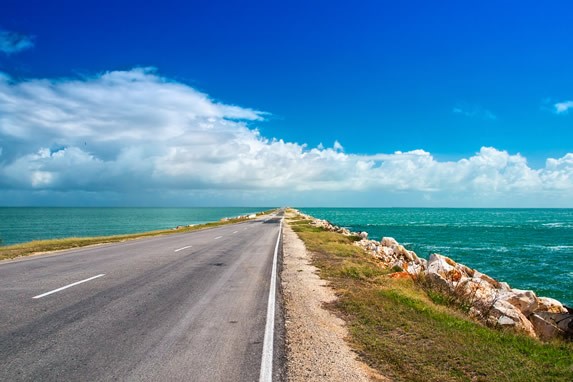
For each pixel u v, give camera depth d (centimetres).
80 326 671
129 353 557
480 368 588
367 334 723
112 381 466
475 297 1212
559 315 1150
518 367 604
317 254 2000
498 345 713
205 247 2175
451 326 808
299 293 1068
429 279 1332
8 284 1027
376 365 580
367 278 1370
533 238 5259
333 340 682
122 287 1012
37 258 1612
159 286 1042
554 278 2544
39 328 654
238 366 527
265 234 3359
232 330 684
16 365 502
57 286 1005
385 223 9500
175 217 13000
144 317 741
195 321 729
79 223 8706
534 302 1230
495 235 5734
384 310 890
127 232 5656
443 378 544
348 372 545
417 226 8094
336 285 1205
